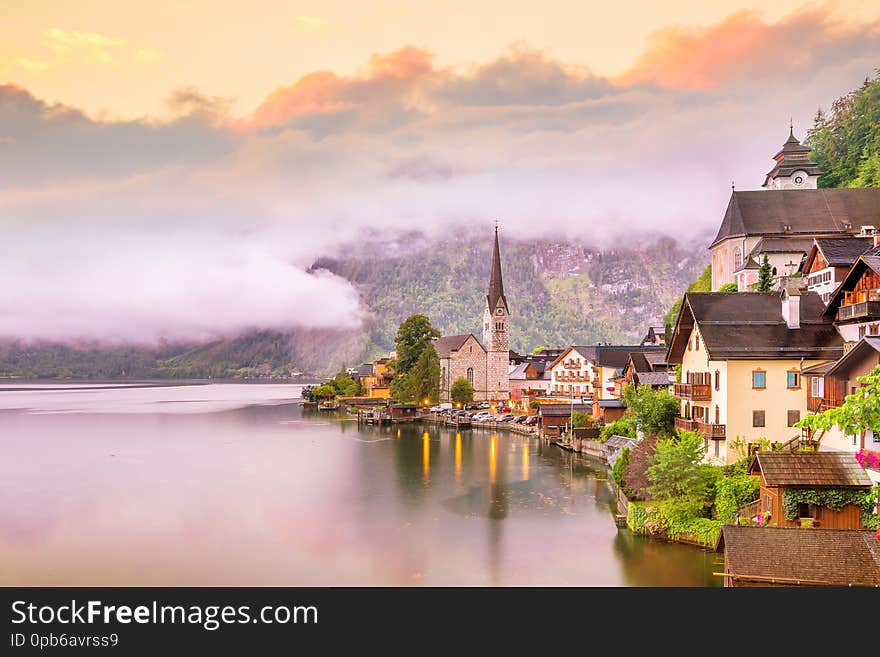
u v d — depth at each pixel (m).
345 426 154.00
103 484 81.50
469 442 121.19
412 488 77.81
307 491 76.56
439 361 188.50
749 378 58.84
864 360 45.91
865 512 40.25
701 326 61.41
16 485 81.00
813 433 47.47
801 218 113.62
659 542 53.66
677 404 70.56
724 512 51.12
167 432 140.62
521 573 47.69
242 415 186.50
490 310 196.12
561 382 164.12
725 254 117.69
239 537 58.06
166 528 61.06
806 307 62.00
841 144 156.25
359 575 48.22
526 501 70.19
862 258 55.16
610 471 85.81
